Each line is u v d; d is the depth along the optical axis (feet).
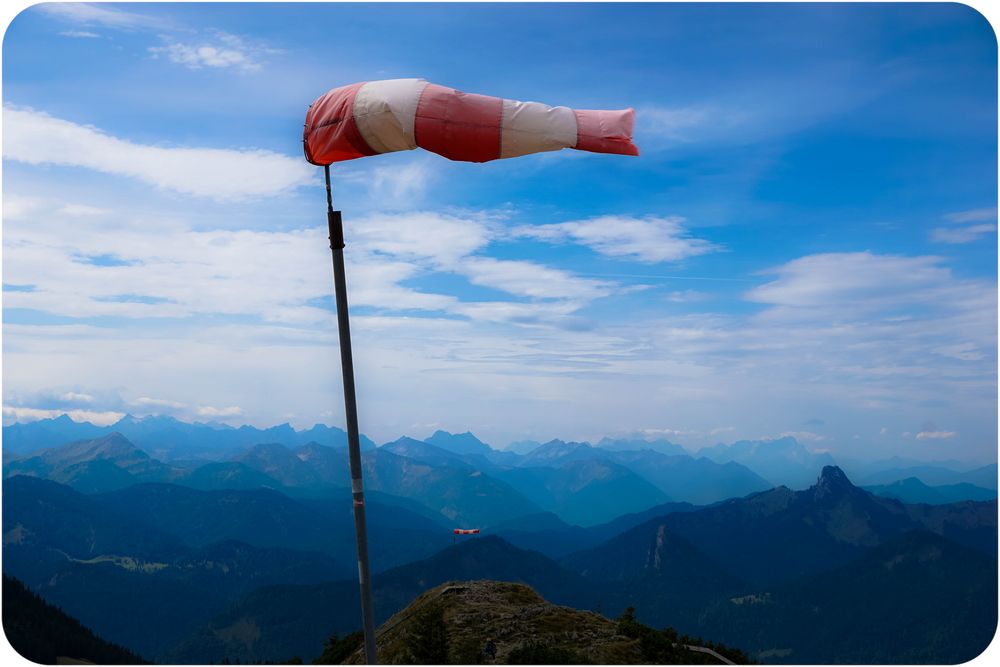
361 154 58.29
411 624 121.90
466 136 57.00
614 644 113.09
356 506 57.62
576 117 57.88
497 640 115.44
